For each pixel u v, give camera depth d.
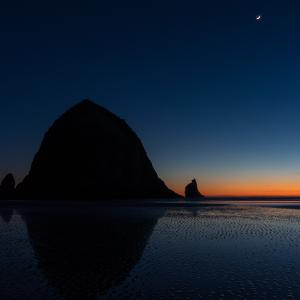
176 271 14.70
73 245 20.89
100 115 175.38
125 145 166.25
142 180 170.88
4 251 19.02
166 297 11.41
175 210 56.22
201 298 11.34
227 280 13.34
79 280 13.29
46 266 15.52
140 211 53.38
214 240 22.67
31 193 152.88
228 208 64.00
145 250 19.28
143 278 13.62
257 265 15.77
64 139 161.88
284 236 24.52
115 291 12.02
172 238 23.59
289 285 12.75
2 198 156.38
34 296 11.45
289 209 60.62
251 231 27.28
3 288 12.27
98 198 144.62
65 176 153.12
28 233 26.31
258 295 11.65
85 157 155.62
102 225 31.86
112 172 156.50
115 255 17.94
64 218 39.88
